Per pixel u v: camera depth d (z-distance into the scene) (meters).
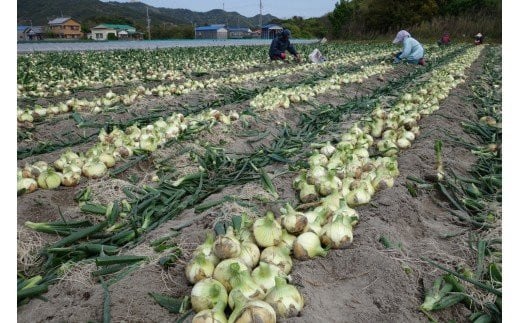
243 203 4.23
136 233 4.03
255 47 32.31
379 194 4.48
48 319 2.91
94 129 7.84
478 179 5.37
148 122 7.91
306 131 7.66
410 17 44.72
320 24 71.81
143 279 3.18
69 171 4.96
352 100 10.58
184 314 2.81
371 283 3.12
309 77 13.84
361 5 50.94
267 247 3.36
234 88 11.45
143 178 5.31
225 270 2.98
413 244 3.77
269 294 2.77
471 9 42.28
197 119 7.33
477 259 3.57
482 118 8.12
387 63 18.72
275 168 5.74
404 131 6.63
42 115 8.60
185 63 18.31
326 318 2.76
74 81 12.45
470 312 3.05
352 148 5.73
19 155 6.32
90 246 3.69
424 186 4.75
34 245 3.79
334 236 3.45
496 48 29.12
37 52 23.20
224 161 5.77
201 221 4.02
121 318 2.83
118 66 16.73
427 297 3.02
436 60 20.33
